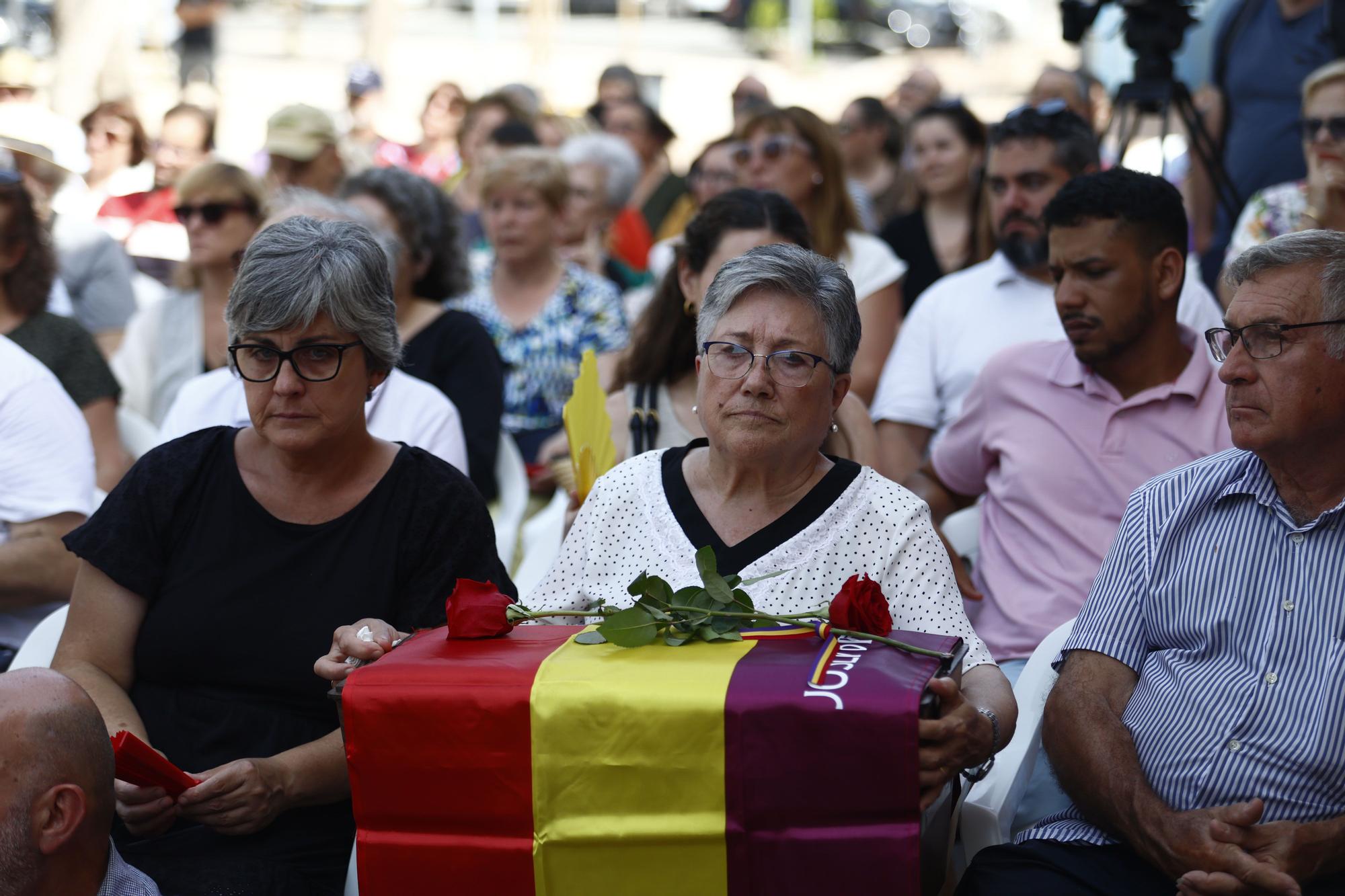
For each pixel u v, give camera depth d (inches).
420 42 1384.1
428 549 191.3
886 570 177.0
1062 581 231.3
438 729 146.3
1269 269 170.1
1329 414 168.1
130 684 191.8
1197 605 177.0
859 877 139.6
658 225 591.2
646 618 153.4
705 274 238.7
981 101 1173.7
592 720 143.5
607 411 248.2
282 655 185.5
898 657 150.0
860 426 238.8
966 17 1395.2
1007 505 239.3
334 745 181.3
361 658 163.8
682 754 142.0
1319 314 166.6
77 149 469.4
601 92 669.3
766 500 180.4
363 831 150.0
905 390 298.2
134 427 301.4
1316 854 156.3
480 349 311.3
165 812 173.6
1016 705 173.9
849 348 177.8
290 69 1246.3
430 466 195.9
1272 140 382.6
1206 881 155.4
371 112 666.2
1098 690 180.4
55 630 207.5
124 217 499.2
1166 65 338.6
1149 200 224.2
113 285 403.5
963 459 251.3
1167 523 182.1
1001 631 235.5
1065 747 177.3
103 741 155.5
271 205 287.0
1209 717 171.2
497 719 145.1
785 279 174.2
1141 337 230.2
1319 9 376.8
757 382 172.1
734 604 157.8
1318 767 165.3
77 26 815.7
